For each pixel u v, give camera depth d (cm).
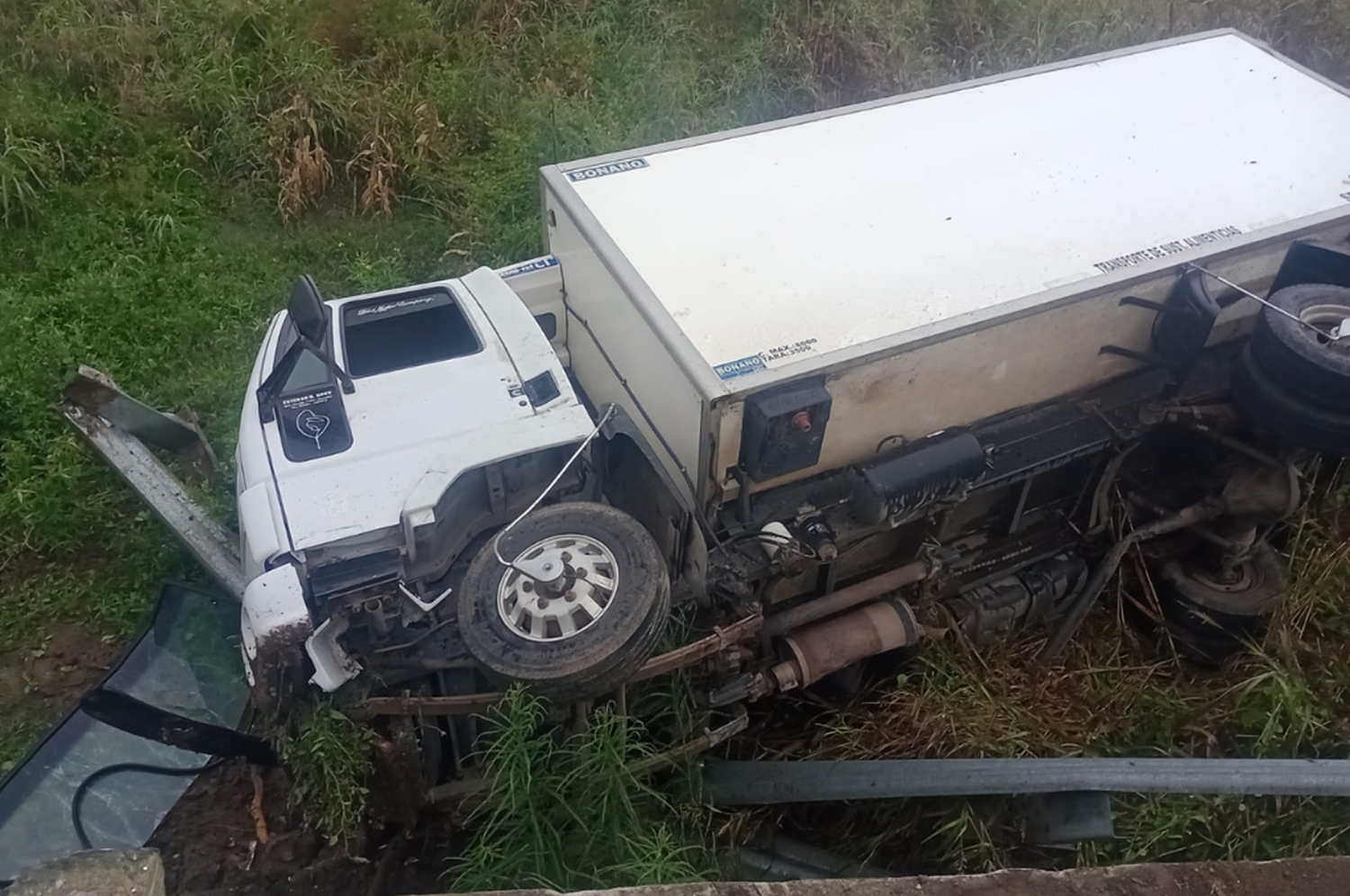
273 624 313
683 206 427
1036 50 795
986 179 448
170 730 374
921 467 384
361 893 383
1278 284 444
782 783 396
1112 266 403
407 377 382
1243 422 427
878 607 426
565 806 334
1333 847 386
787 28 792
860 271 397
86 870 200
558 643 323
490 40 780
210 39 747
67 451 520
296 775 342
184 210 670
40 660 462
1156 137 477
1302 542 480
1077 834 382
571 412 375
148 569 486
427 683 350
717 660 392
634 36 796
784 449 355
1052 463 418
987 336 383
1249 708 428
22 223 644
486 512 381
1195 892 241
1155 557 479
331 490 344
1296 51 806
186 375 576
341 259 658
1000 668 450
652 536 393
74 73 719
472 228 670
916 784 386
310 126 691
